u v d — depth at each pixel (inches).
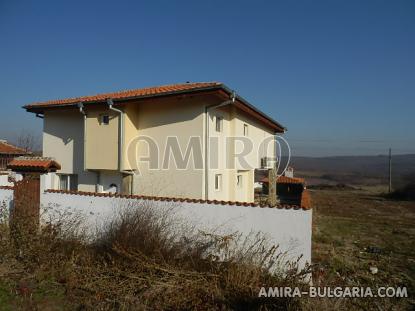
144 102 480.4
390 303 248.2
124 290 235.5
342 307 213.6
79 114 548.4
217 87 411.8
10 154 1289.4
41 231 317.4
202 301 219.5
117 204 319.3
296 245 258.1
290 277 234.7
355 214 851.4
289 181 1069.8
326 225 639.1
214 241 277.6
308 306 197.6
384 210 961.5
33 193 363.3
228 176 547.2
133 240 279.0
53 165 375.2
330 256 373.4
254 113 588.7
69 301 227.3
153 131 489.7
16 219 330.0
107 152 482.3
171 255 271.9
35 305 217.3
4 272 263.3
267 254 255.6
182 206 293.7
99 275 257.3
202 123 453.7
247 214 273.3
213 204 284.4
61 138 566.3
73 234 320.5
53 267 268.8
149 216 297.1
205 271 253.9
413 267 351.6
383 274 322.7
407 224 692.1
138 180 495.5
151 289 229.9
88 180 534.9
